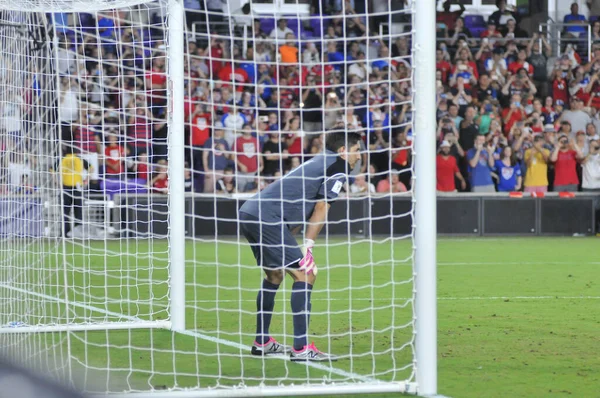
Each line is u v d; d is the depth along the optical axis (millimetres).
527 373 10883
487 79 44188
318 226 11477
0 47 15086
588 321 15469
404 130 39031
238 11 41406
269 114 39625
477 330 14438
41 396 2350
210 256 29406
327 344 12961
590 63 46156
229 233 37312
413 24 9453
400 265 26453
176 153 14047
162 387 9531
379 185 38031
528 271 24844
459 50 44531
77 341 13047
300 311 11555
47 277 20781
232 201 37281
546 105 44438
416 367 9609
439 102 41781
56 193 16062
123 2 14102
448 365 11398
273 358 11828
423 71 9383
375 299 18484
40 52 16266
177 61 13844
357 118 39750
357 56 41562
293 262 11453
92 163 31297
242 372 10445
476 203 39219
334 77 40906
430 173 9445
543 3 47500
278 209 11688
